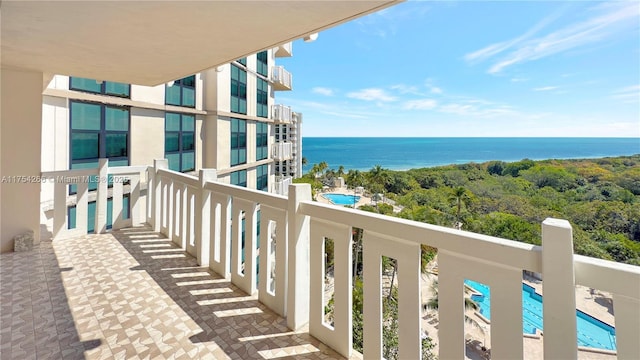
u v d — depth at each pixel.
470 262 1.22
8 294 2.36
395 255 1.47
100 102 6.21
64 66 3.19
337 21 2.04
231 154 11.45
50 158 5.16
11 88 3.29
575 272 0.99
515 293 1.11
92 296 2.36
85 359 1.65
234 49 2.61
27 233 3.36
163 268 2.92
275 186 17.70
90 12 1.78
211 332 1.93
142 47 2.53
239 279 2.54
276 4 1.76
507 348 1.13
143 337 1.86
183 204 3.49
